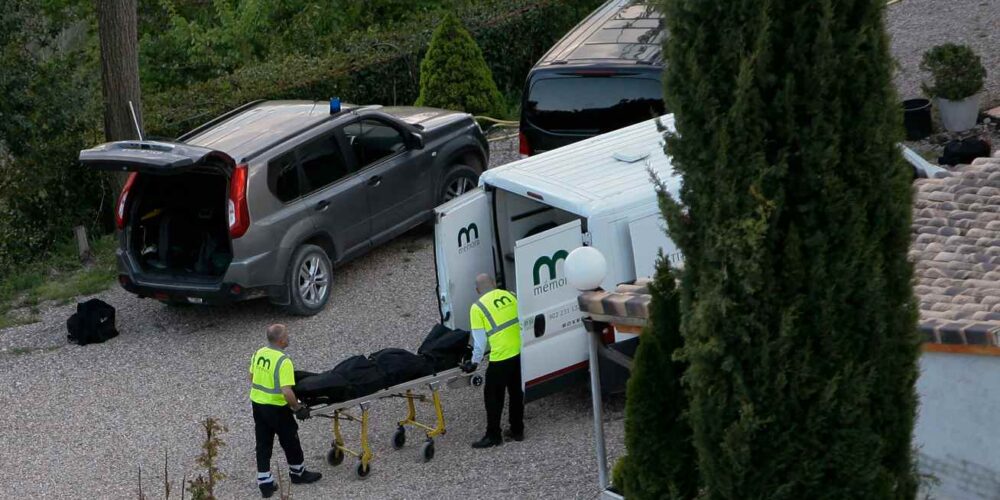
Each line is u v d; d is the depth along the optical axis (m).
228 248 25.02
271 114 27.05
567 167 21.97
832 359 11.70
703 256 11.98
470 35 39.34
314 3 48.12
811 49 11.28
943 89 30.67
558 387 20.58
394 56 39.03
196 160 23.27
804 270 11.57
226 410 22.20
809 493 12.06
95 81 30.97
